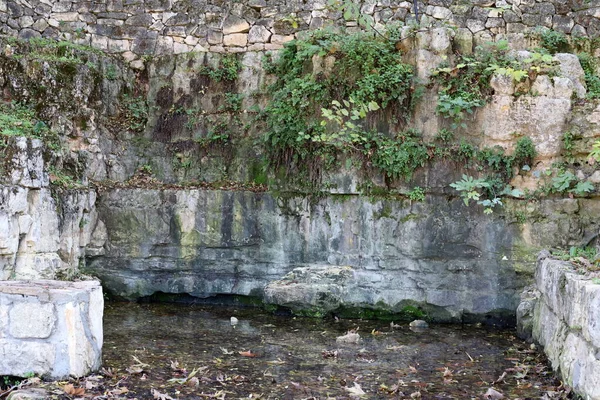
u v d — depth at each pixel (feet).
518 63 24.48
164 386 15.62
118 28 31.19
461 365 18.60
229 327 23.02
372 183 25.38
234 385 16.07
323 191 25.80
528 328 21.88
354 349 20.34
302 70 26.81
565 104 24.08
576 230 23.89
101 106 28.76
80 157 26.86
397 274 25.14
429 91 25.13
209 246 26.73
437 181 24.84
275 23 30.09
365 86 24.89
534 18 28.78
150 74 30.25
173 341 20.54
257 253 26.50
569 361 15.44
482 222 24.47
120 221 27.20
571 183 24.11
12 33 30.89
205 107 29.14
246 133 28.43
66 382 15.06
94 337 16.19
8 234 20.83
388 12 29.30
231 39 30.48
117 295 27.35
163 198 26.99
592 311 13.60
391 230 25.11
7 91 26.76
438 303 24.66
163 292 27.25
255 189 27.12
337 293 24.95
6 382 15.26
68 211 24.61
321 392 15.75
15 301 15.34
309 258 26.02
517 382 16.79
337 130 25.61
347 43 25.85
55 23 31.27
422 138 25.12
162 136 29.32
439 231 24.72
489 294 24.30
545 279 19.01
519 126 24.35
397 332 23.08
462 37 25.72
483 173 24.66
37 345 15.26
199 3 30.76
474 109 24.73
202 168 28.63
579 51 27.61
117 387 15.25
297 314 25.36
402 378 17.16
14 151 21.44
